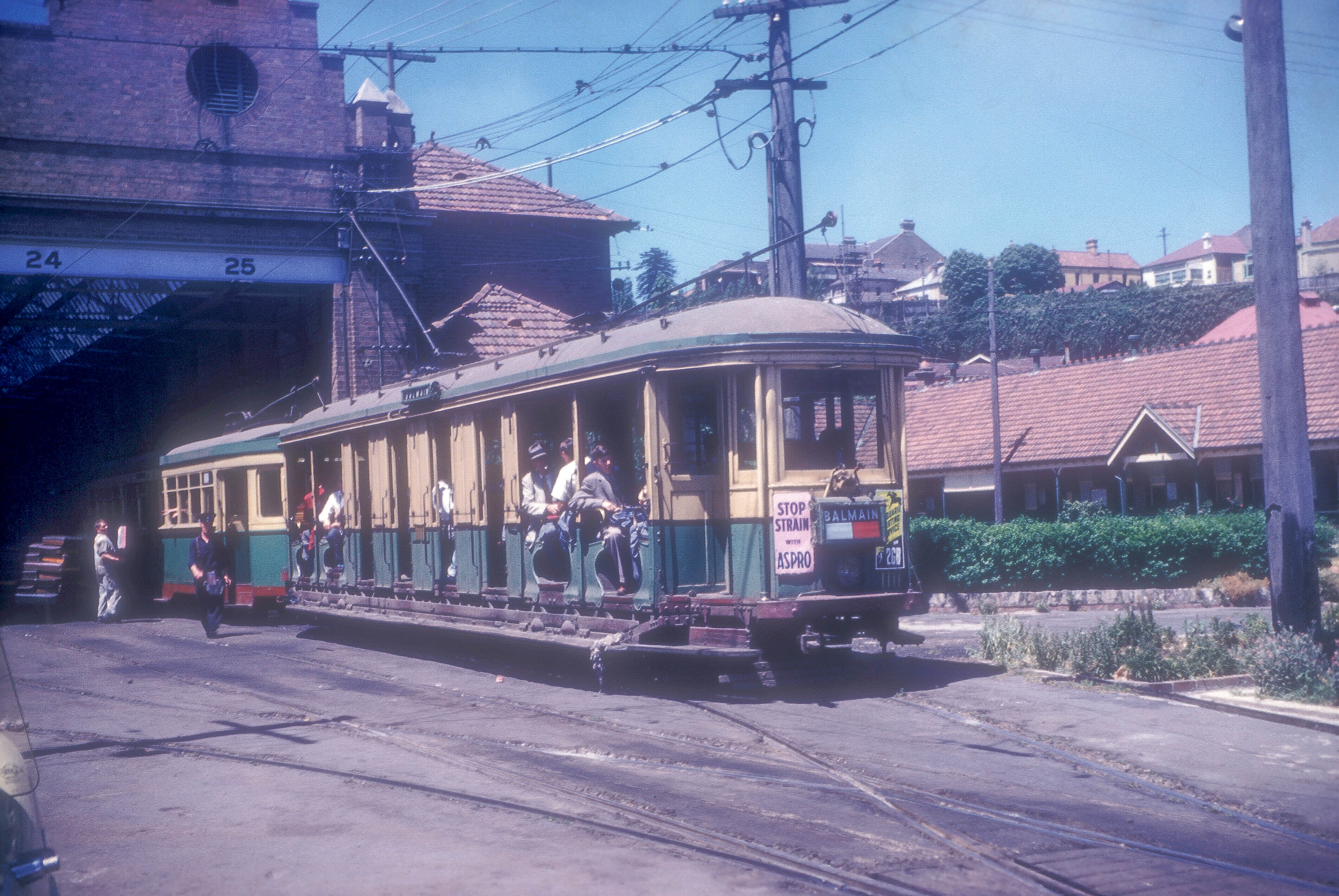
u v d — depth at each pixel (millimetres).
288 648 17453
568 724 10336
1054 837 6508
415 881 5891
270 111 24609
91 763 9398
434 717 10977
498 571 14359
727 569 11562
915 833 6617
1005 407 33406
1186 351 30719
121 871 6324
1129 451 28406
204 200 23984
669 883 5758
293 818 7320
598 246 34969
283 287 25891
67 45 22906
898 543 11773
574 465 12586
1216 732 9156
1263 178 11828
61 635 20875
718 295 17578
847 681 12250
